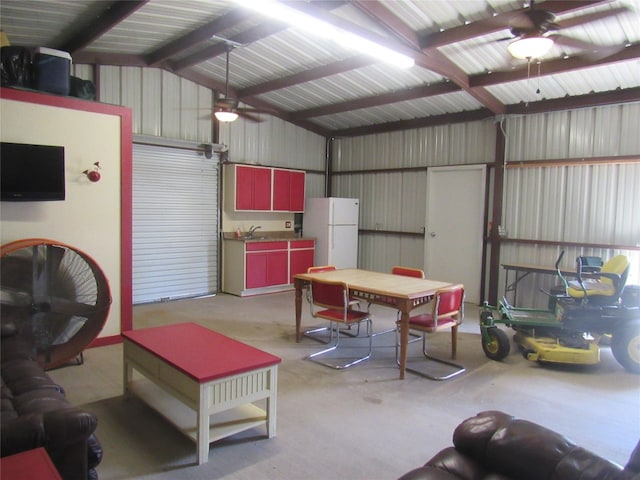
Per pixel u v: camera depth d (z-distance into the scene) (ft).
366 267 26.02
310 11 10.61
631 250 16.99
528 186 19.45
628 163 16.94
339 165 27.07
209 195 21.97
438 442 8.51
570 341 12.99
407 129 23.62
